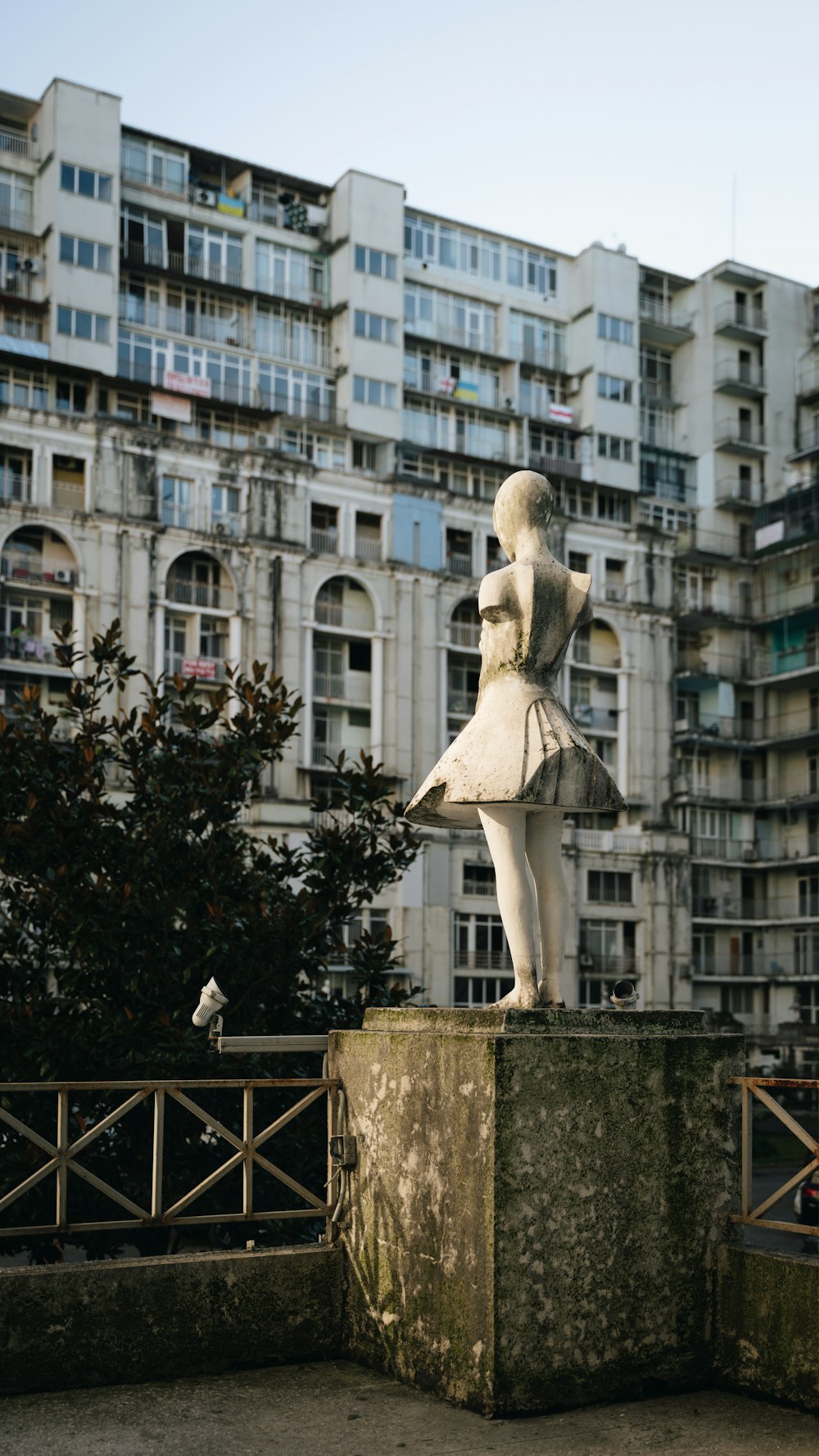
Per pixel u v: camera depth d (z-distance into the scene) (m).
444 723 50.53
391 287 52.94
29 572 43.66
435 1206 5.69
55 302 46.19
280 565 47.81
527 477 6.13
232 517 47.81
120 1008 10.73
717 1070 5.92
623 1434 5.18
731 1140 5.93
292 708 12.27
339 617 49.44
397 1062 6.03
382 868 12.12
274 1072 10.41
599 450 57.53
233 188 53.50
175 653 46.38
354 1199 6.31
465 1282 5.47
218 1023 6.51
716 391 61.97
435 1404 5.55
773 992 57.56
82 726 12.10
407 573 50.31
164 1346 5.97
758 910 58.72
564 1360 5.41
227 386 50.59
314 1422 5.36
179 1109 10.20
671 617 56.91
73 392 46.41
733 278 62.97
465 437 55.97
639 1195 5.65
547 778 5.68
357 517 50.72
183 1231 10.27
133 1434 5.25
